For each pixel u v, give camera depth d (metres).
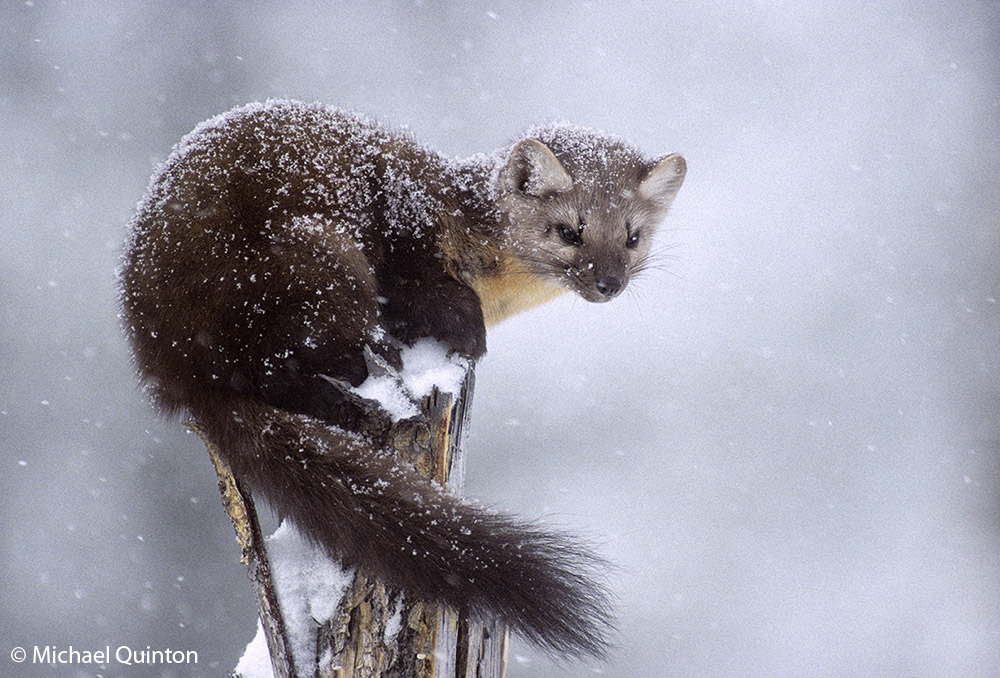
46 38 17.00
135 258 6.15
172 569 13.74
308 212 6.23
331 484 5.54
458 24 18.78
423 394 5.78
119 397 14.72
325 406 5.90
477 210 7.29
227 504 5.69
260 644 5.80
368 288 6.21
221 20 17.73
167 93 17.12
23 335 14.98
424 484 5.57
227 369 5.88
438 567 5.35
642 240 8.17
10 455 14.27
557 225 7.63
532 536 5.53
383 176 6.75
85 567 13.78
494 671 5.68
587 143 8.02
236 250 5.97
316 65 17.98
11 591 13.45
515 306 7.88
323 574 5.41
